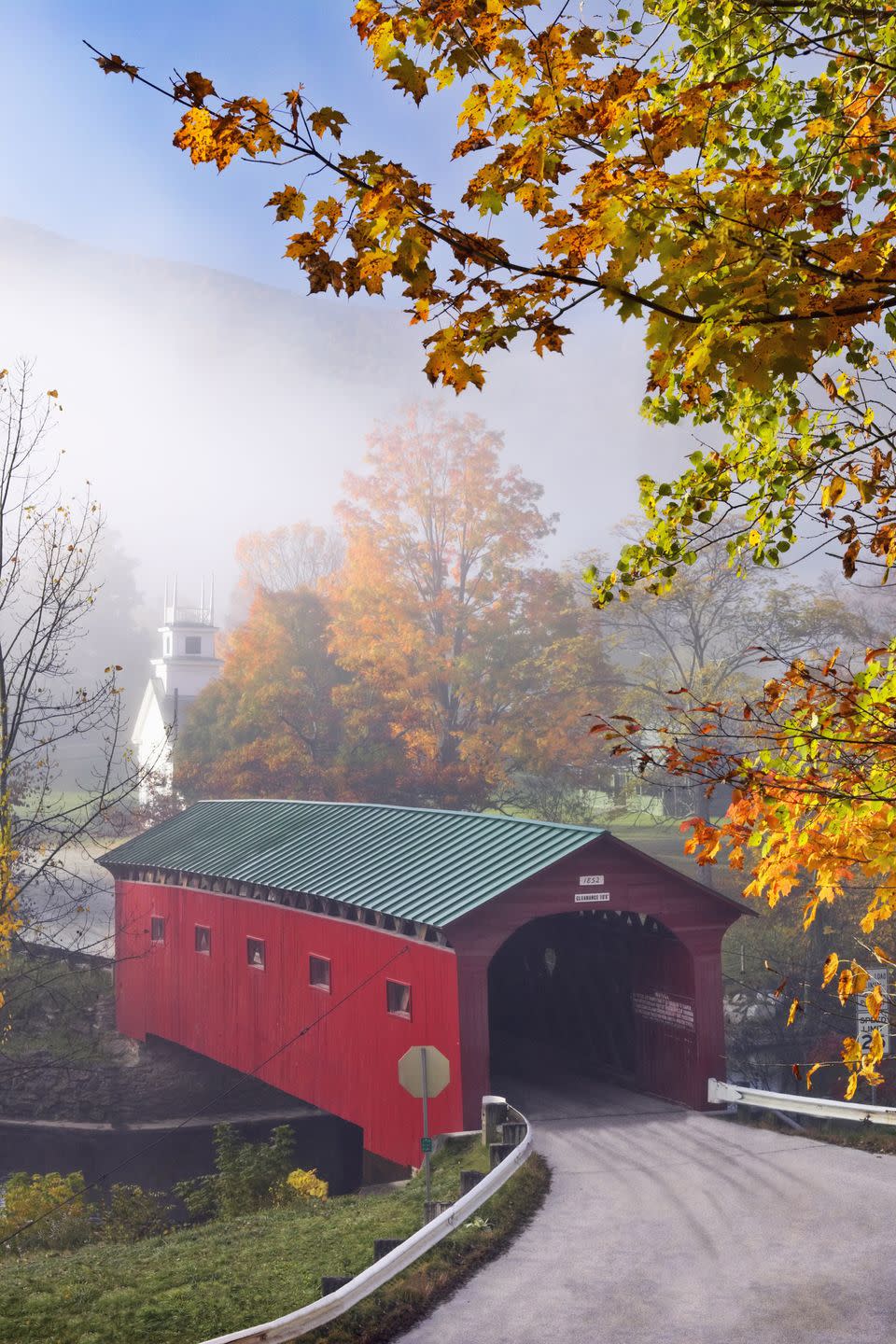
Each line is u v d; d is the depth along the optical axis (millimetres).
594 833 18156
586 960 22016
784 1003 29500
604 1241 12070
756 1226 12297
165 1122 27172
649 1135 16812
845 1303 10008
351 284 3350
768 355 3361
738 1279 10758
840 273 3402
